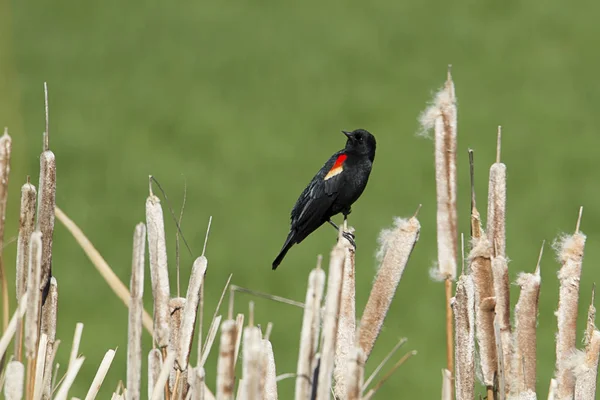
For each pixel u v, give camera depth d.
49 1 30.08
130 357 3.07
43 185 3.27
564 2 29.41
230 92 25.08
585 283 14.55
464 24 28.75
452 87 3.48
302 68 26.44
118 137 21.94
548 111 23.31
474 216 3.33
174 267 15.07
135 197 18.56
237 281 14.50
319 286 2.78
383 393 10.98
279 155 21.33
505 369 3.43
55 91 24.23
